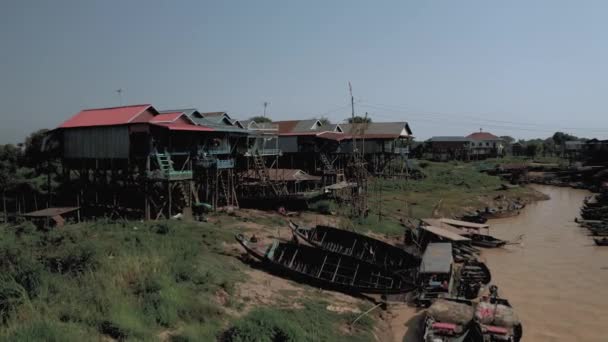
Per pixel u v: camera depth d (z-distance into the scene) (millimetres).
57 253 23734
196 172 45188
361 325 23828
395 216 52344
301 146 62594
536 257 40156
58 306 18766
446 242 38094
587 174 95688
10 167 55500
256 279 27406
